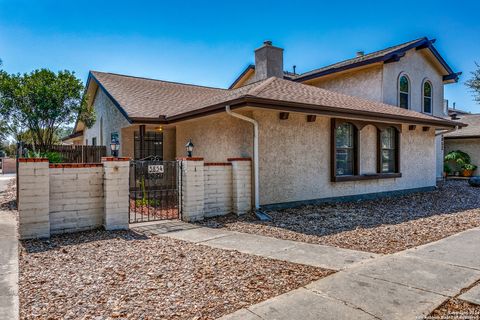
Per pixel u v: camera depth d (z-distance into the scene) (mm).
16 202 10258
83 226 6680
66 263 4699
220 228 7145
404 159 12844
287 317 3080
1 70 12211
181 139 12414
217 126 10305
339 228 7098
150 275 4219
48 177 6168
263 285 3875
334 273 4242
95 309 3279
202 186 8047
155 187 12242
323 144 10203
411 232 6676
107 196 6723
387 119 10852
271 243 5832
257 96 7746
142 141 11609
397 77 15750
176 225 7422
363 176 11039
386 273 4207
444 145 23000
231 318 3074
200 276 4180
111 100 13047
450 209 9578
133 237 6270
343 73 16734
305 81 18188
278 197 9180
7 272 4281
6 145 34812
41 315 3148
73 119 12836
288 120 9383
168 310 3256
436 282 3898
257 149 8695
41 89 11492
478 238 6078
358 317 3070
